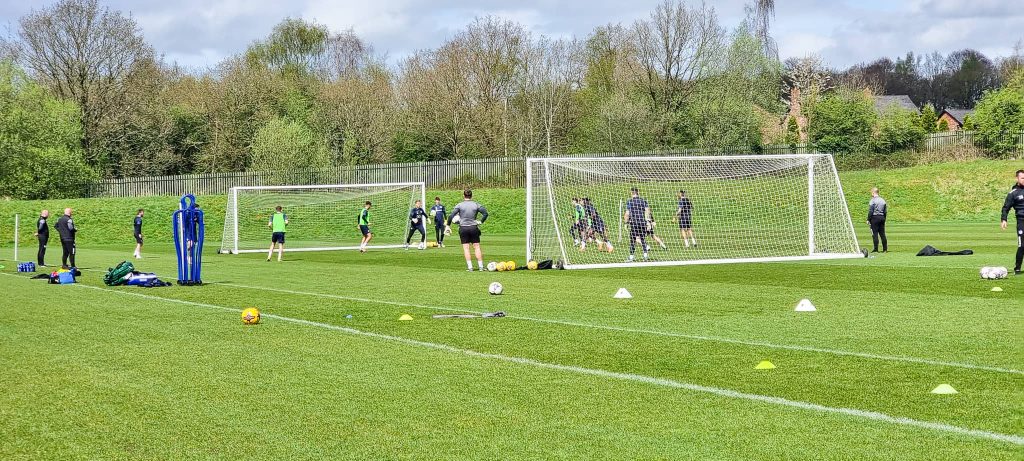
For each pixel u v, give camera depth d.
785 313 13.65
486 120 70.25
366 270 23.83
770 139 71.12
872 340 10.96
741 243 34.44
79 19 63.56
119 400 8.12
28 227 47.19
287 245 40.62
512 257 29.30
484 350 10.56
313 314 14.13
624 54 73.94
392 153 71.00
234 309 14.89
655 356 10.05
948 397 7.87
